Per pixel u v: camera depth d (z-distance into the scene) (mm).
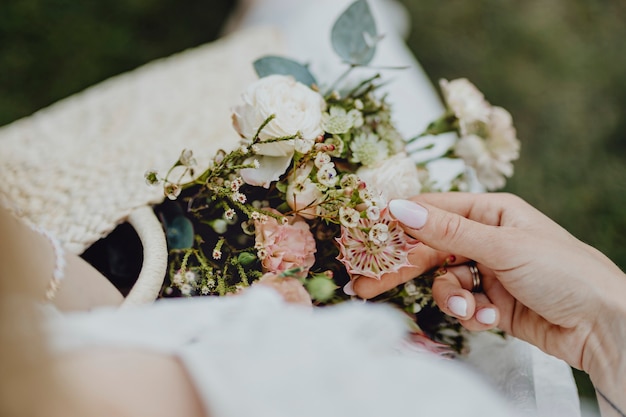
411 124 732
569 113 1063
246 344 364
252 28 766
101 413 344
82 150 619
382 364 371
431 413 362
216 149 573
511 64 1087
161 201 507
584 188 1012
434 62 1075
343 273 505
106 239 518
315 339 368
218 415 349
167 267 495
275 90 478
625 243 976
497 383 518
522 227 504
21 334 342
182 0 1051
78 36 1014
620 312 469
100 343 361
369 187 482
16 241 368
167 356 363
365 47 551
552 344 507
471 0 1111
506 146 574
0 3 1007
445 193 519
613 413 490
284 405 354
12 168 596
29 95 977
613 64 1109
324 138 509
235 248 491
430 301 532
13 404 336
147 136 634
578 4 1141
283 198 493
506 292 522
